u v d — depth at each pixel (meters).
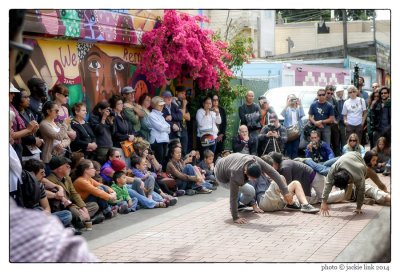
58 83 8.94
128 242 6.66
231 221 7.85
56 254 1.13
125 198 8.46
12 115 6.78
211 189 10.45
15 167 6.19
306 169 8.63
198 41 11.55
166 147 10.74
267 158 8.41
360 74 29.09
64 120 8.16
